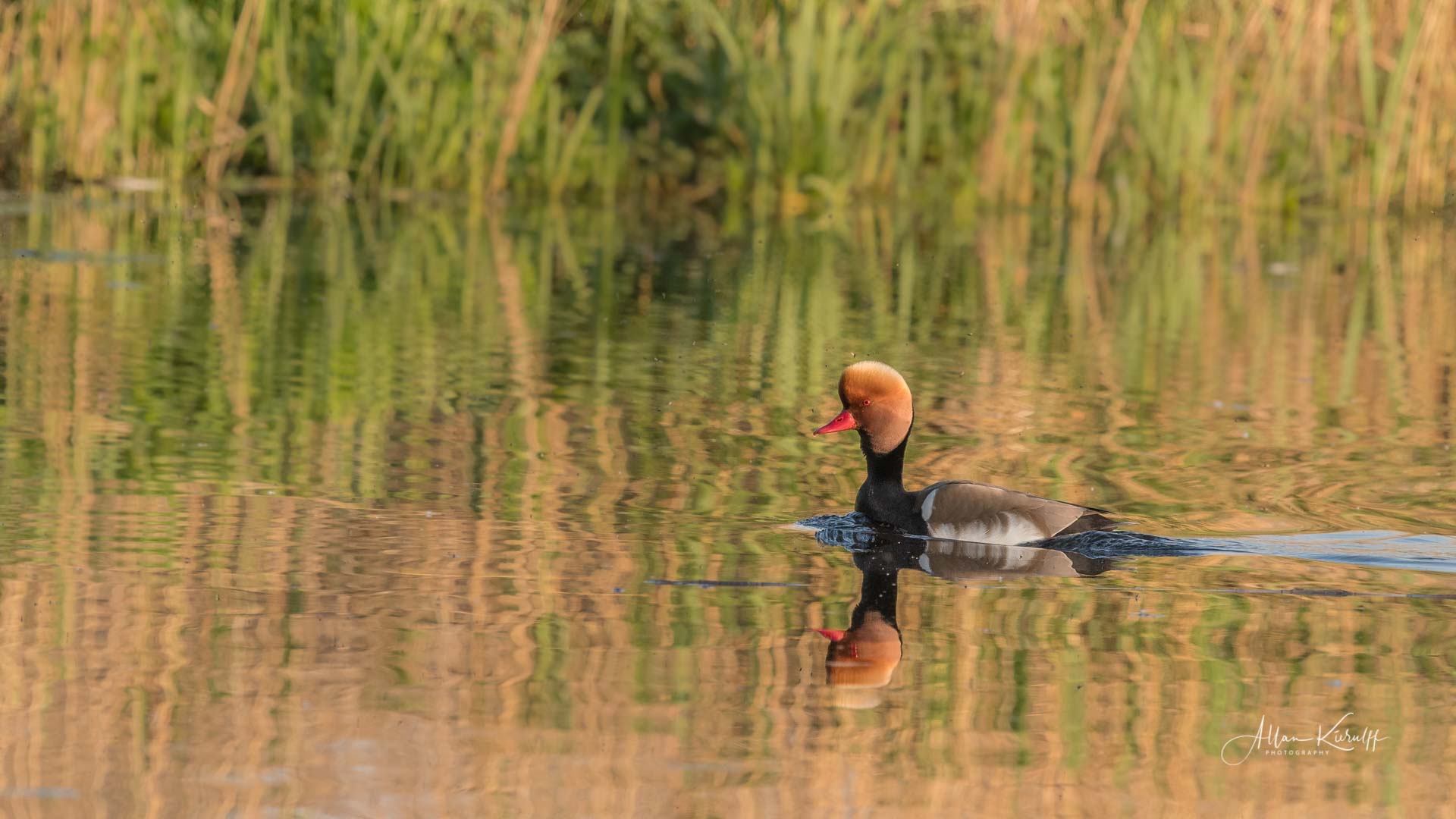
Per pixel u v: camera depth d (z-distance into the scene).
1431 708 8.02
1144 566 10.23
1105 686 8.21
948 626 9.03
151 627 8.68
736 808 6.80
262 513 10.95
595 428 13.80
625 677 8.16
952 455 13.22
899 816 6.79
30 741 7.25
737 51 29.39
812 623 9.03
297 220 26.16
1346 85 29.84
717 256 24.28
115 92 27.88
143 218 25.52
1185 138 29.64
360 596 9.28
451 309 19.53
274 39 28.83
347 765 7.09
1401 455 13.37
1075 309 20.78
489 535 10.58
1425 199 29.69
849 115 30.02
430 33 29.17
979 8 30.25
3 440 12.70
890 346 18.11
